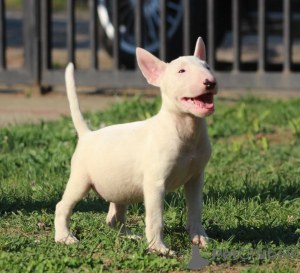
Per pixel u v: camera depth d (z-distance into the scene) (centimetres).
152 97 1862
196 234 730
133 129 714
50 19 1855
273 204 882
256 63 2231
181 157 682
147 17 2080
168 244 734
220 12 2125
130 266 671
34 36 1847
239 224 796
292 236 774
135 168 695
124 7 2086
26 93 1877
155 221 689
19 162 1082
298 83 1753
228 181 993
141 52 713
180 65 675
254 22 2225
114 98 1841
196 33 1947
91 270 662
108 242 731
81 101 1783
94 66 1834
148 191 685
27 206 884
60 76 1858
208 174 1037
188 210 733
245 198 917
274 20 2216
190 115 674
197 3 1936
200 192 726
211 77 653
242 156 1184
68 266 670
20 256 692
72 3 1805
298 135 1336
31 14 1841
